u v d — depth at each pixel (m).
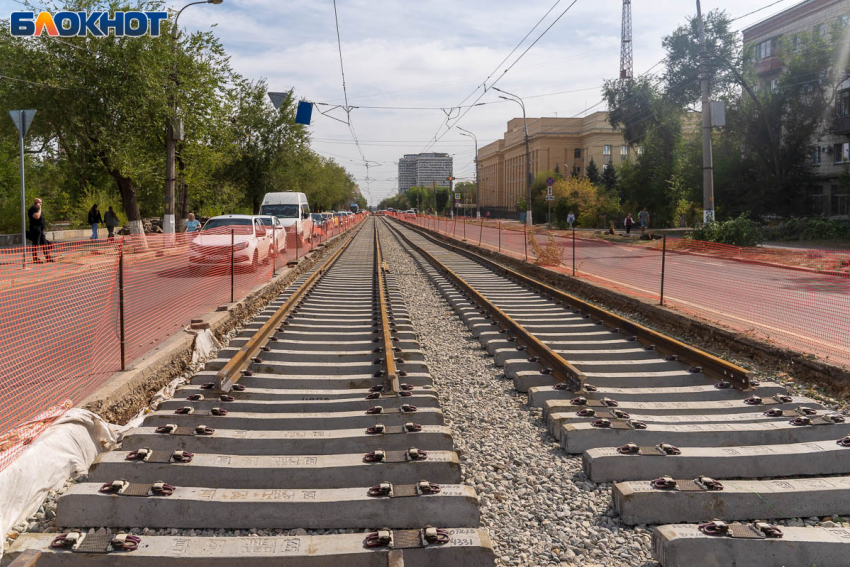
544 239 37.75
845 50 36.22
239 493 3.98
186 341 8.08
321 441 4.85
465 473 4.62
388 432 4.93
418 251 29.47
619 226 51.84
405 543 3.46
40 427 4.69
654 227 50.09
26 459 4.19
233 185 41.84
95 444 5.05
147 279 14.12
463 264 22.09
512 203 116.44
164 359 7.23
